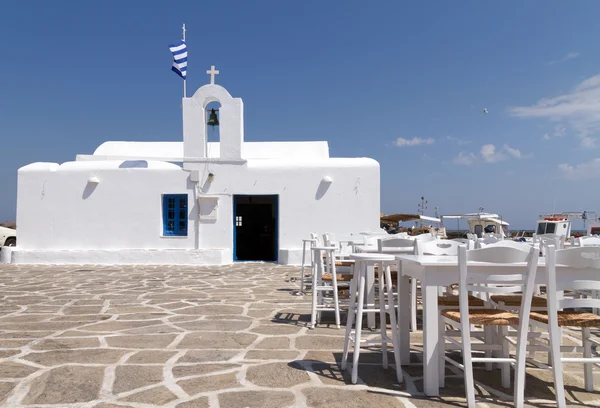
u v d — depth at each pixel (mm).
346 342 4598
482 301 4797
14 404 3658
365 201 15703
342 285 6922
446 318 4215
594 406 3701
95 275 12383
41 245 15961
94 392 3916
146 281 11133
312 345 5441
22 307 7746
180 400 3744
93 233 15906
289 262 15352
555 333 3619
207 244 15789
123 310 7504
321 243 9289
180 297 8773
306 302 8242
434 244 4852
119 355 4988
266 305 7949
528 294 3631
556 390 3586
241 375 4355
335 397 3830
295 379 4262
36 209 16016
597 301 3631
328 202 15750
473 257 3689
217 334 5934
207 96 15844
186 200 16016
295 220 15797
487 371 4586
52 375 4332
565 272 3811
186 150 15867
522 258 3648
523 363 3611
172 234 15953
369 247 7164
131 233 15867
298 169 15812
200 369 4523
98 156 18438
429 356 3889
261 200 20359
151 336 5816
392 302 4375
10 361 4758
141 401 3725
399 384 4172
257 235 20812
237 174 15844
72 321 6688
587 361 3623
